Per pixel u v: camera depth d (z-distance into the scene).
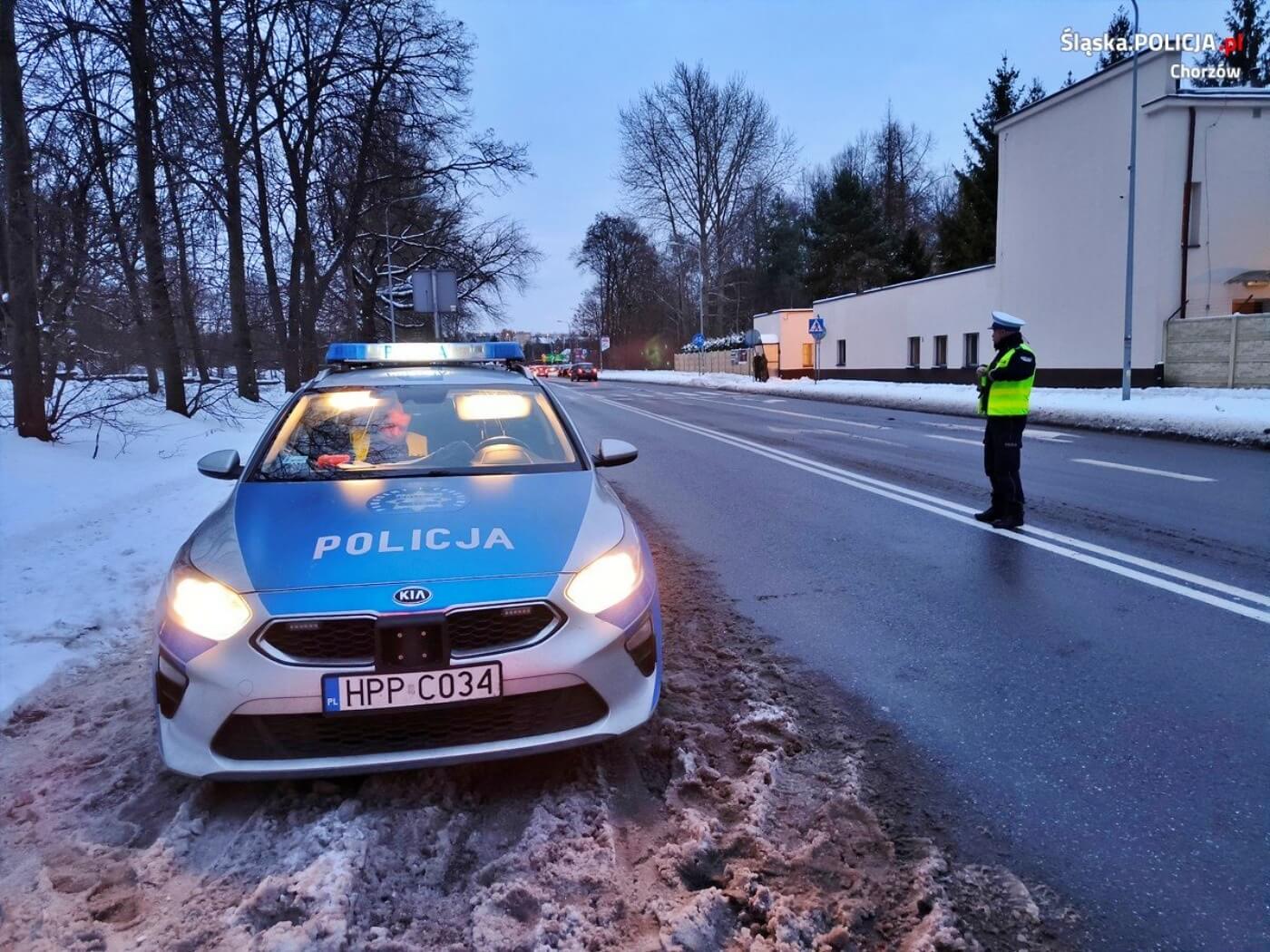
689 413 21.27
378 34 22.86
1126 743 3.28
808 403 24.88
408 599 2.67
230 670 2.61
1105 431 15.02
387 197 27.73
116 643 4.52
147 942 2.18
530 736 2.75
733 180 49.75
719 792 2.91
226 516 3.33
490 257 35.59
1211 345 18.48
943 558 6.12
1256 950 2.16
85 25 13.66
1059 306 22.78
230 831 2.67
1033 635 4.48
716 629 4.66
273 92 23.23
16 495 8.12
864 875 2.47
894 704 3.65
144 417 15.45
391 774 2.96
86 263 12.25
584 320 100.81
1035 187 23.41
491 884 2.41
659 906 2.31
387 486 3.56
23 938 2.19
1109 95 20.75
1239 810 2.80
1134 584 5.33
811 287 56.38
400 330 44.03
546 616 2.78
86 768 3.13
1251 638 4.34
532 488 3.56
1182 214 19.42
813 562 6.11
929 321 29.14
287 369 25.73
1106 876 2.47
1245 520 7.19
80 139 14.91
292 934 2.16
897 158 65.12
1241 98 19.28
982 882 2.44
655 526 7.54
